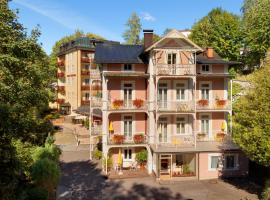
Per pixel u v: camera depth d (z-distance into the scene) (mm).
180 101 34938
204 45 65250
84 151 44531
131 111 35094
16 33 21297
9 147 13336
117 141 34688
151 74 34562
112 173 33844
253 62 59562
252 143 25203
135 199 26906
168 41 33875
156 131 33844
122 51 37312
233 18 67125
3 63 19297
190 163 34500
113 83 35438
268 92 25281
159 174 32188
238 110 28000
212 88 36812
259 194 28094
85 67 73000
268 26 55188
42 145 29016
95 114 41375
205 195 27984
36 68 24547
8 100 18797
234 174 33531
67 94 78188
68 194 27703
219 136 35906
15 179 13586
